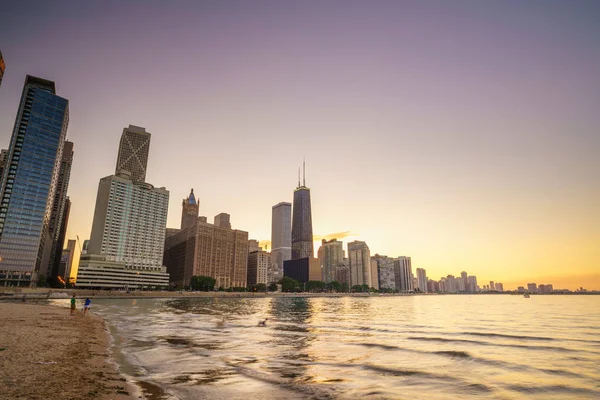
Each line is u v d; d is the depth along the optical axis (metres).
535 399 18.52
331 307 135.75
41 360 21.88
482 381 21.73
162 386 18.44
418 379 21.89
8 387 15.83
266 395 17.70
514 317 81.38
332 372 23.16
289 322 61.28
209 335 40.28
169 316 68.44
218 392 17.84
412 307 142.88
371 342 37.22
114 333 39.81
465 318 77.44
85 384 17.30
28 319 46.72
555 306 158.00
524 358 29.45
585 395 19.30
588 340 40.69
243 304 148.88
